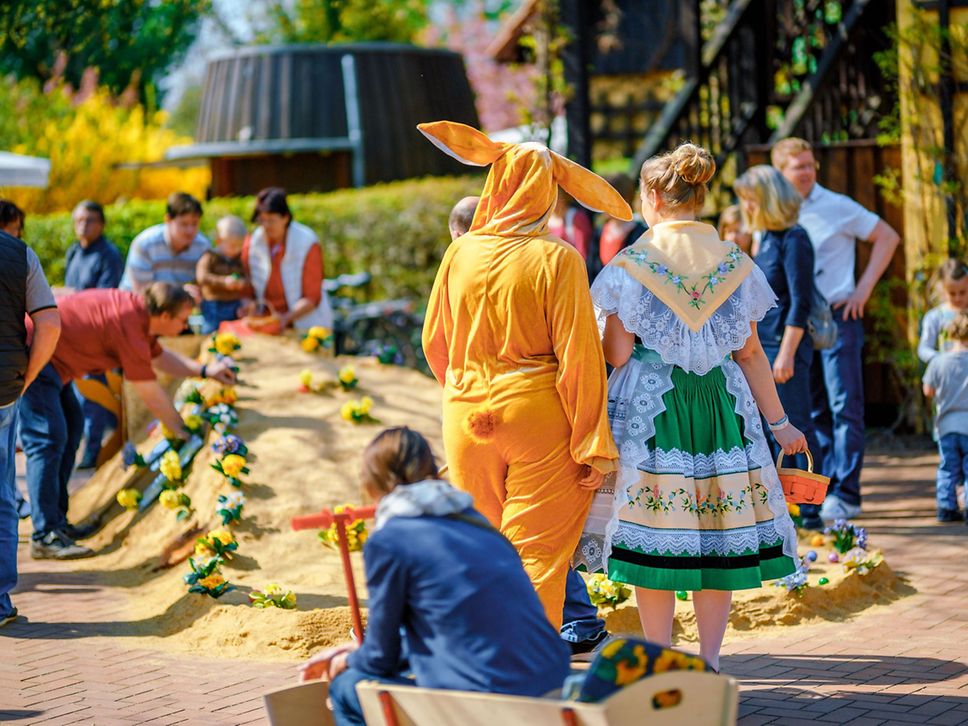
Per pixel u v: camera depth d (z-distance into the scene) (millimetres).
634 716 2955
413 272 16312
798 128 11297
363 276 14766
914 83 9953
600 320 4586
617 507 4438
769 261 6777
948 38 9750
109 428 9695
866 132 11570
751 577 4391
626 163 15539
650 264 4512
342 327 13352
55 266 16625
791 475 4707
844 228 7641
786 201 6711
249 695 4762
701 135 13125
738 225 7805
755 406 4562
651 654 3078
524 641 3242
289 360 8492
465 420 4516
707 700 3045
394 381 8406
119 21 11039
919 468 9125
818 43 12609
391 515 3324
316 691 3582
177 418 7363
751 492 4477
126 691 4840
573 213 9328
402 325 13609
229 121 18328
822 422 7781
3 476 5789
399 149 18156
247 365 8328
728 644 5328
